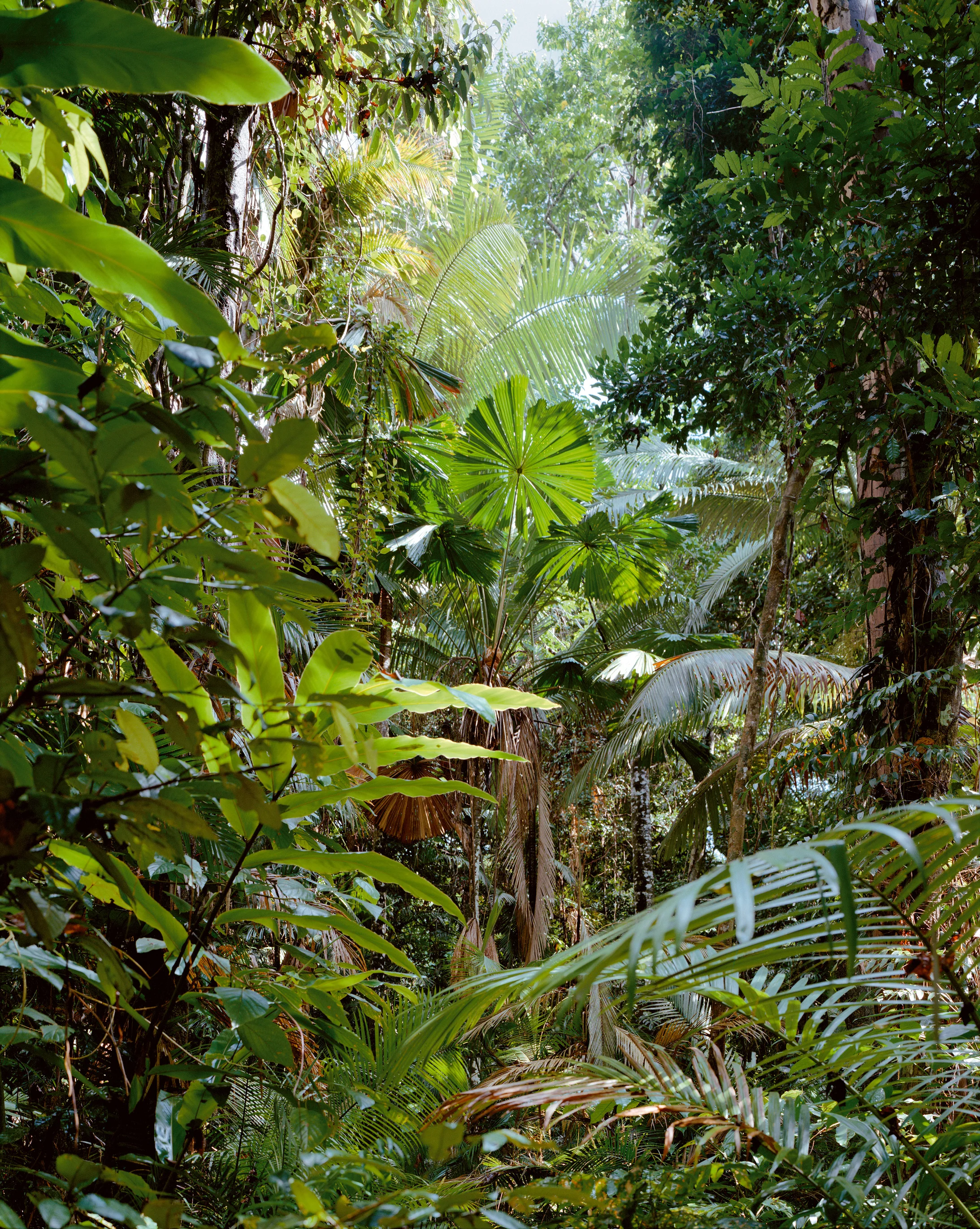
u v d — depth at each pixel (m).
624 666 6.56
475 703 1.10
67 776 0.82
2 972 1.50
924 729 3.14
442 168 6.60
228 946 1.59
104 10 0.69
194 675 1.02
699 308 5.46
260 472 0.75
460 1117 1.45
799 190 3.05
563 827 7.99
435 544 6.05
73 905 1.01
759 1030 3.67
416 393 4.10
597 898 8.66
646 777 8.48
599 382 5.56
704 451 9.43
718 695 6.32
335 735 1.09
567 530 6.30
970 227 2.71
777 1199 1.81
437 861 7.83
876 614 3.56
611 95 13.02
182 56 0.73
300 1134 1.60
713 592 8.41
